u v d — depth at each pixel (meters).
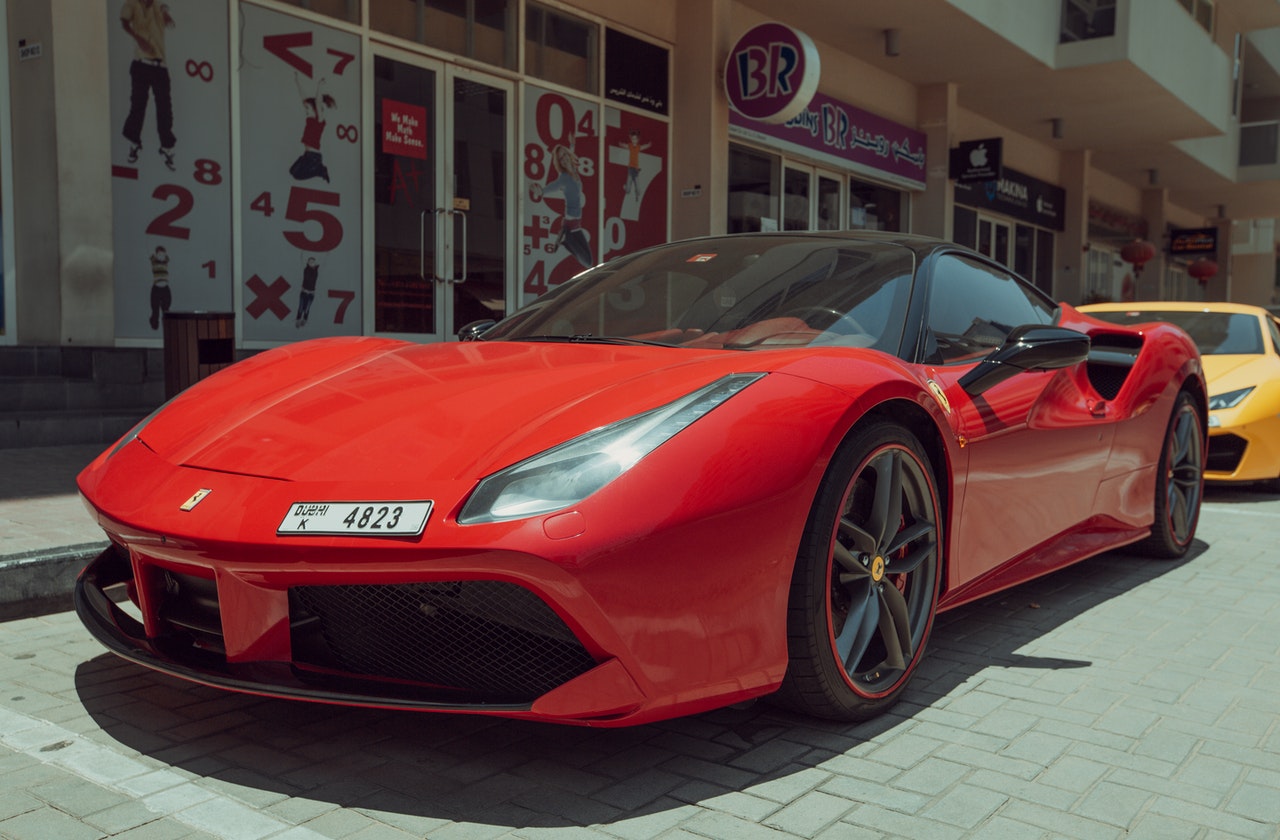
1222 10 20.55
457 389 2.18
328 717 2.25
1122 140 17.27
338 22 7.12
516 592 1.80
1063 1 12.88
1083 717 2.34
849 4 10.58
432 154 7.85
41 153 5.66
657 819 1.79
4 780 1.91
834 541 2.14
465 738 2.14
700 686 1.87
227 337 4.70
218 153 6.51
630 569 1.75
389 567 1.75
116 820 1.75
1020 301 3.41
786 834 1.74
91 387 5.62
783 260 3.00
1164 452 3.92
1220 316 6.64
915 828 1.78
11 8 5.70
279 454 2.02
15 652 2.66
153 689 2.40
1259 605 3.39
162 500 2.01
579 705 1.75
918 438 2.52
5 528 3.33
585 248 9.20
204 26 6.40
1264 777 2.03
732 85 9.62
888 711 2.35
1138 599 3.47
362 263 7.38
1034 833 1.77
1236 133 22.00
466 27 8.04
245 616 1.92
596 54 9.16
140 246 6.16
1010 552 2.90
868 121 12.55
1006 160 16.41
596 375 2.18
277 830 1.72
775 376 2.11
